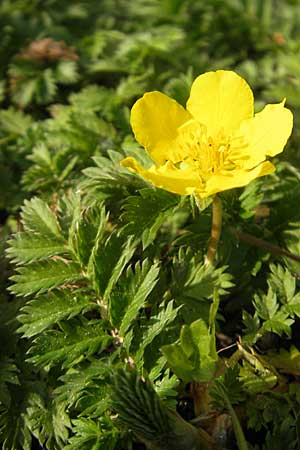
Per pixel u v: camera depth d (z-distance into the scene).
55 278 0.16
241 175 0.15
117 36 0.23
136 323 0.15
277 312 0.16
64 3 0.25
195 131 0.15
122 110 0.20
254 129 0.15
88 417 0.15
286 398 0.15
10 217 0.19
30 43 0.24
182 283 0.16
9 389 0.16
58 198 0.18
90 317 0.17
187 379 0.14
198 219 0.17
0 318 0.16
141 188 0.17
